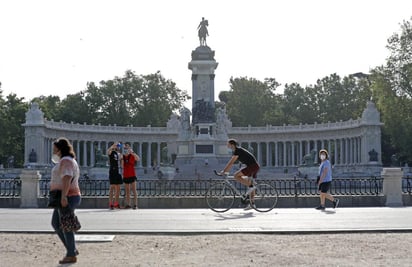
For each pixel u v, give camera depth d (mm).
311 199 50125
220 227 31953
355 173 132500
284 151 171000
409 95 133875
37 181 50000
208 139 139375
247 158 41875
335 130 159000
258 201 46625
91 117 197625
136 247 25266
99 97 198875
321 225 32719
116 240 27375
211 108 142000
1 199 50000
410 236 28359
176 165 135500
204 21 147875
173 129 170750
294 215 39281
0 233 29969
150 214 40719
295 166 162500
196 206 49531
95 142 184250
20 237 28578
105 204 49781
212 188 43312
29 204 49594
